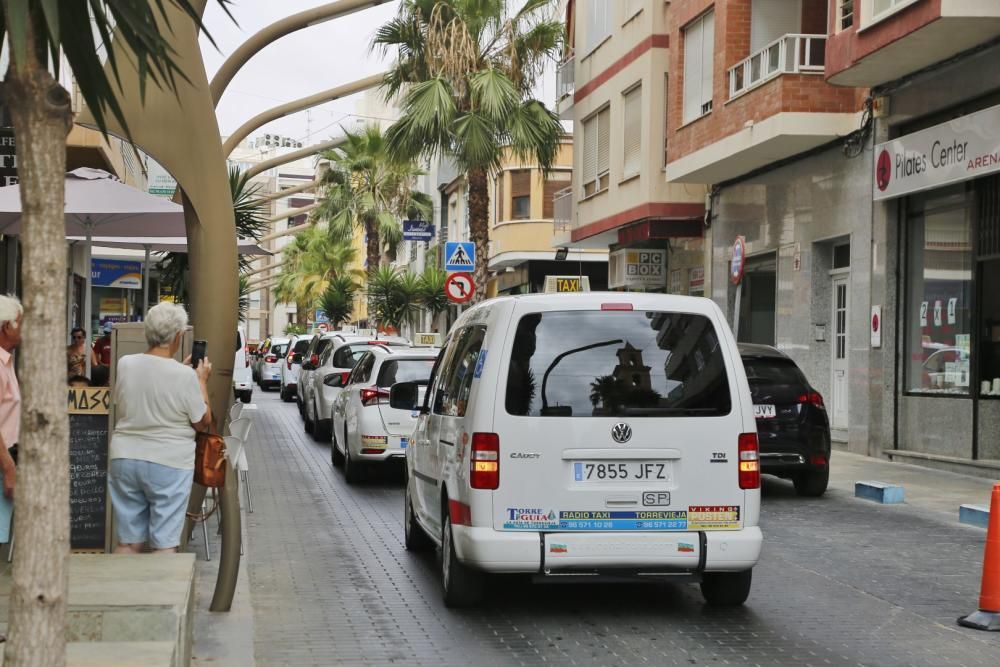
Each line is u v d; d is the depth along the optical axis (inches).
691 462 286.5
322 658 255.4
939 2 576.1
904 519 476.4
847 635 281.4
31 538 126.7
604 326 289.9
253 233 821.2
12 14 125.5
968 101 645.9
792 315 845.2
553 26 1123.9
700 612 305.4
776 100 766.5
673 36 977.5
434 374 365.1
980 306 643.5
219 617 288.8
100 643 184.4
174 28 342.3
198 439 278.5
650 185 1018.7
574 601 317.7
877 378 728.3
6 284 732.0
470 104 1076.5
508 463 281.6
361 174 1852.9
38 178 126.6
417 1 1097.4
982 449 638.5
